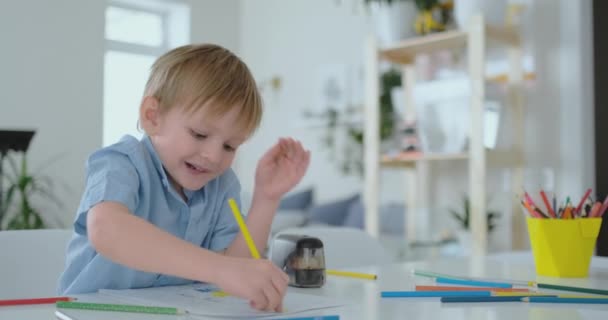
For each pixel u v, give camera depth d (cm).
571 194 242
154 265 65
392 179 336
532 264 107
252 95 85
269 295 58
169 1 448
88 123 409
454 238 254
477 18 228
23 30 386
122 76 453
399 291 73
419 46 254
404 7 257
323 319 53
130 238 67
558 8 249
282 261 82
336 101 382
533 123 255
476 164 226
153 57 466
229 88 82
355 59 372
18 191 376
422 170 292
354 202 349
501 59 264
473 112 228
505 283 79
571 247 89
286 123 419
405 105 283
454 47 256
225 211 104
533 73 256
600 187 237
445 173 284
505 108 256
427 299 67
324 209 353
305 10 409
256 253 75
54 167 395
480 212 224
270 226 100
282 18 429
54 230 100
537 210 93
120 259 67
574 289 75
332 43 388
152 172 90
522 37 260
